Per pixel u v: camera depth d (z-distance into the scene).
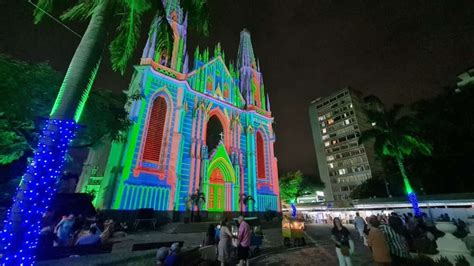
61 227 10.93
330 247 15.89
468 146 30.27
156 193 29.36
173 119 34.84
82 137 20.38
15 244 5.89
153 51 36.25
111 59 11.18
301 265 11.11
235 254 12.30
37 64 17.41
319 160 102.38
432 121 34.47
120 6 10.53
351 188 87.19
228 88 48.50
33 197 6.39
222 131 44.81
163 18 11.36
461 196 30.14
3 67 14.05
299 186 78.19
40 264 7.58
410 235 12.60
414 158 36.88
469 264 9.42
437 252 12.03
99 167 39.25
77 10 10.77
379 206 41.12
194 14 12.36
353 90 100.94
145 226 26.02
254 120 49.66
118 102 23.12
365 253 13.20
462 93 32.69
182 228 25.02
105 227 17.36
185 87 38.09
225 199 37.62
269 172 47.78
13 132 15.66
